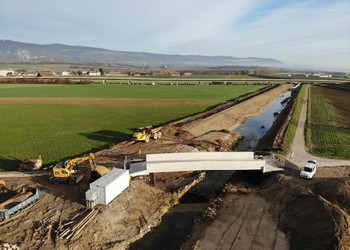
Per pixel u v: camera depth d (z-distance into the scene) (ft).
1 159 125.39
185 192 102.73
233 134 180.04
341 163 119.03
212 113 239.30
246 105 279.69
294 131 172.35
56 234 72.84
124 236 76.18
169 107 276.41
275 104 334.03
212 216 84.69
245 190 98.99
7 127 185.26
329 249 64.95
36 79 542.16
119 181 89.20
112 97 342.85
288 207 85.61
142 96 355.15
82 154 133.39
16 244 69.31
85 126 190.49
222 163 105.81
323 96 358.64
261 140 167.12
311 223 74.33
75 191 92.68
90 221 77.46
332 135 166.91
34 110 250.57
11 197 88.99
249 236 75.82
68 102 300.20
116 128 185.98
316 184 95.55
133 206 87.25
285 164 116.57
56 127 186.39
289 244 72.28
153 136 156.56
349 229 69.82
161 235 79.00
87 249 70.03
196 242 73.67
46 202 86.74
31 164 111.24
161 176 111.55
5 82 527.81
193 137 166.61
